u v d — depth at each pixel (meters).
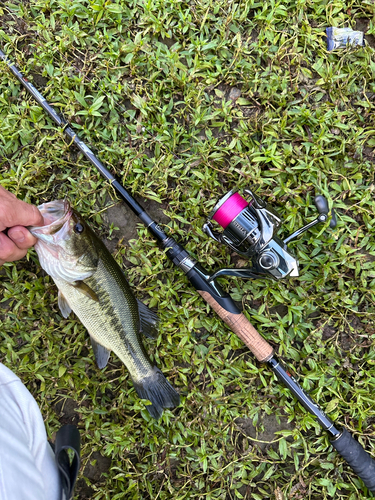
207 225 0.40
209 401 0.45
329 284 0.46
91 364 0.45
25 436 0.25
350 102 0.46
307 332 0.46
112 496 0.45
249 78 0.45
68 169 0.45
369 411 0.45
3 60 0.43
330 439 0.44
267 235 0.38
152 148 0.45
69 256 0.37
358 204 0.46
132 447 0.44
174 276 0.45
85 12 0.44
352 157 0.46
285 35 0.45
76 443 0.30
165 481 0.45
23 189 0.44
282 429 0.46
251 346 0.42
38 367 0.44
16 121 0.44
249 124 0.45
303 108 0.45
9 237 0.35
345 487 0.45
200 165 0.45
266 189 0.45
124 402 0.45
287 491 0.45
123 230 0.46
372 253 0.46
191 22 0.45
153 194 0.44
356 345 0.46
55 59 0.45
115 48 0.45
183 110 0.45
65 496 0.27
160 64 0.45
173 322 0.45
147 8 0.44
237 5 0.45
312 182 0.45
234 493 0.46
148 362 0.41
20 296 0.44
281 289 0.45
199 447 0.45
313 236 0.45
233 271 0.41
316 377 0.45
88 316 0.39
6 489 0.19
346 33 0.45
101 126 0.45
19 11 0.44
